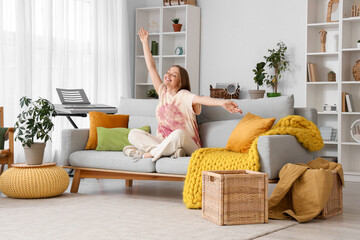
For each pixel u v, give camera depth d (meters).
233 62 6.77
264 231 2.88
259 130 3.63
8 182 3.91
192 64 6.94
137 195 4.24
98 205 3.67
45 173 3.94
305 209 3.25
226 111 4.18
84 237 2.72
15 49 5.63
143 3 7.48
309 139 3.61
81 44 6.48
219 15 6.88
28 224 3.03
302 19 6.24
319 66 6.05
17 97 5.64
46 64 6.00
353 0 5.82
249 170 3.28
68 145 4.32
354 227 3.05
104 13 6.79
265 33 6.51
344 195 4.41
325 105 5.79
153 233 2.81
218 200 3.04
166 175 3.76
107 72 6.80
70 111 4.99
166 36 7.20
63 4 6.20
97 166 4.12
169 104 4.13
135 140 4.15
